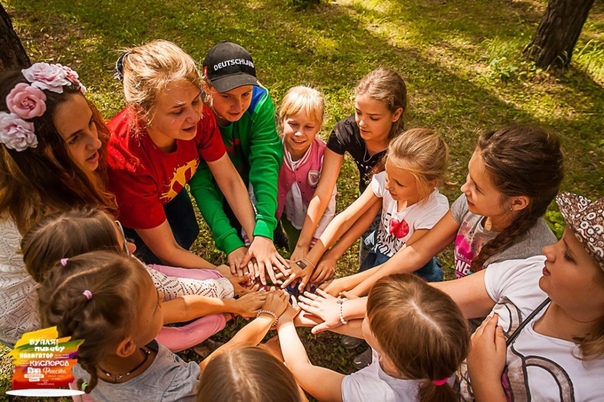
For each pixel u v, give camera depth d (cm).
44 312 141
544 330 159
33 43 562
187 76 203
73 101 173
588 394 147
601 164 455
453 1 850
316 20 735
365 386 176
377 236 291
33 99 163
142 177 224
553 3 573
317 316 240
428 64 616
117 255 154
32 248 162
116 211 223
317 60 605
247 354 145
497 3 838
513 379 161
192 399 164
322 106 283
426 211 252
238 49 257
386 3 831
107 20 632
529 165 182
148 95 201
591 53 627
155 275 222
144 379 161
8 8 616
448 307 158
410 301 158
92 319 136
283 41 650
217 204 276
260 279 262
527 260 183
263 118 277
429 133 244
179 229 295
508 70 589
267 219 272
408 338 152
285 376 143
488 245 204
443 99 541
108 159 217
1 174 172
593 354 143
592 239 130
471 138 479
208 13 709
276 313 237
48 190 177
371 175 304
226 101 253
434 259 288
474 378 168
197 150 255
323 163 303
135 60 206
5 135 162
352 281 265
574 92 569
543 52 595
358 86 276
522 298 173
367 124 274
